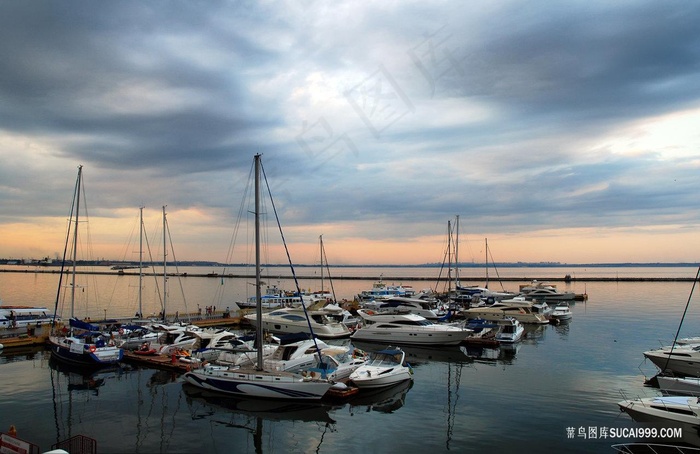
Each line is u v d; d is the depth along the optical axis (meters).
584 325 54.44
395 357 29.50
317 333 45.44
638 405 20.56
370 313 55.44
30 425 21.11
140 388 27.34
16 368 32.28
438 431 20.50
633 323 55.81
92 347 32.34
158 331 41.31
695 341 37.72
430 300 67.56
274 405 24.31
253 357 30.47
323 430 20.78
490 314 57.19
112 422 21.67
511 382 28.66
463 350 39.94
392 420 22.00
